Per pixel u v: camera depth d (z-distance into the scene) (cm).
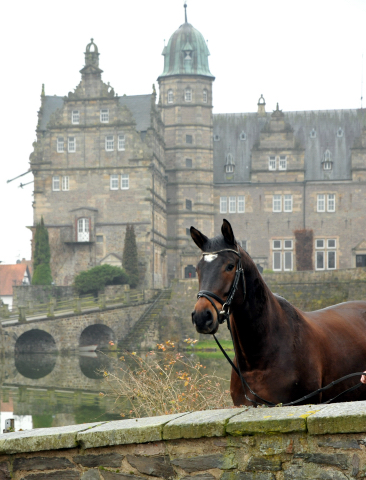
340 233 8256
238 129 8838
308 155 8544
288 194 8362
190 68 8306
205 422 491
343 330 728
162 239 7975
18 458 543
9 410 2503
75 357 5097
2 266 9869
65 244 7344
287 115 8900
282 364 639
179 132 8288
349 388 696
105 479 519
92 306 5909
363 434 449
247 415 493
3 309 5522
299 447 469
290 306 688
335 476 457
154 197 7481
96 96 7444
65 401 2720
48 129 7475
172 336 5822
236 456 486
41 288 6356
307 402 643
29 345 5591
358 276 5484
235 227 8406
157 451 507
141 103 7844
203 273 601
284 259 8319
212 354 4672
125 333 5841
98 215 7362
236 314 634
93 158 7412
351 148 8356
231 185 8431
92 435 520
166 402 1180
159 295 6100
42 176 7444
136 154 7331
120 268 6606
